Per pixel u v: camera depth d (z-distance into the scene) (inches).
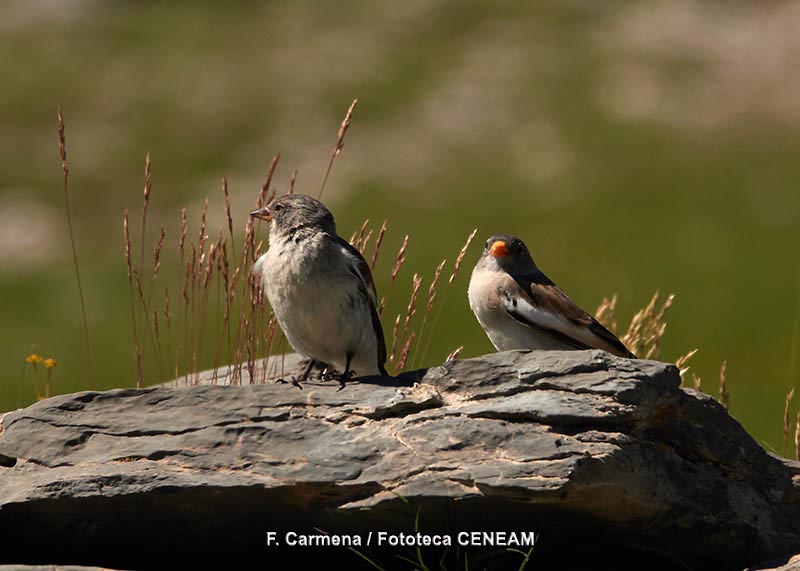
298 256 267.4
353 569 243.9
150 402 249.4
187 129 1092.5
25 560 243.3
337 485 230.2
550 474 222.4
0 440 247.3
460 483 225.9
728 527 239.9
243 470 234.7
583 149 1064.2
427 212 959.6
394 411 240.5
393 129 1105.4
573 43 1285.7
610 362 241.1
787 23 1305.4
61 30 1322.6
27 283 848.3
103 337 735.1
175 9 1391.5
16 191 1002.7
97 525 238.1
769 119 1111.6
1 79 1199.6
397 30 1318.9
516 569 242.4
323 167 1036.5
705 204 957.2
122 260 887.7
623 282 807.7
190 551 243.4
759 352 667.4
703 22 1320.1
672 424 241.6
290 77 1203.9
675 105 1149.7
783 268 816.3
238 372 310.0
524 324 305.7
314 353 278.4
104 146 1071.6
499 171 1031.0
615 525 233.1
